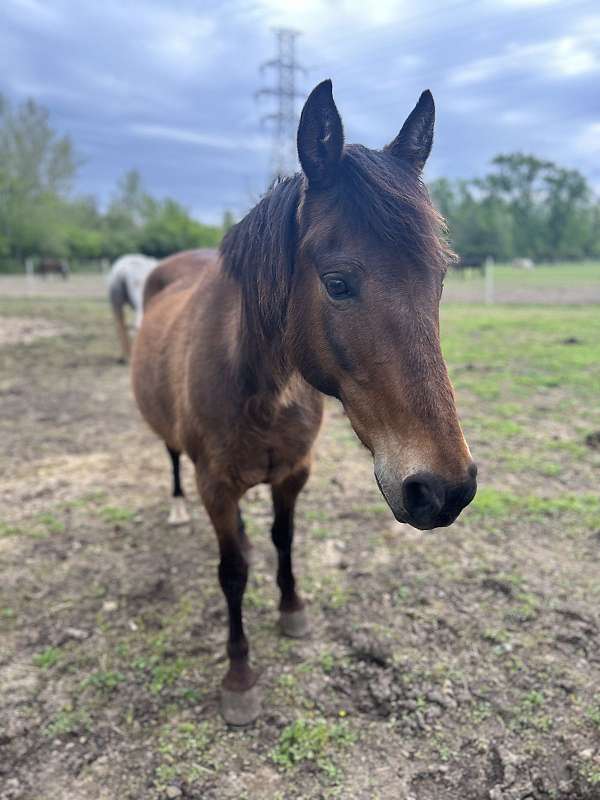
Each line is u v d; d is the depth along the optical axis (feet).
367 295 4.55
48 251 132.57
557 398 19.08
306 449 7.04
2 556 10.39
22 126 134.21
